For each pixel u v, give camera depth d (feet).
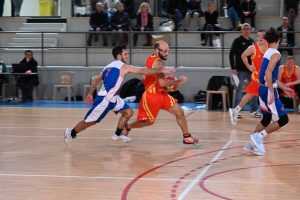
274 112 24.13
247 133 32.12
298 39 55.16
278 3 65.21
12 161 23.53
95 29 58.49
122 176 20.34
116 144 28.19
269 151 25.80
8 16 67.92
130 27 61.62
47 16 67.21
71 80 54.60
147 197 17.16
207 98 46.50
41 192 17.92
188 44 58.34
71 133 26.73
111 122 38.09
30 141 29.32
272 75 23.97
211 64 56.13
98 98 25.72
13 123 37.47
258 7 65.67
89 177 20.21
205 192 17.78
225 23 60.95
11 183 19.26
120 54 25.70
